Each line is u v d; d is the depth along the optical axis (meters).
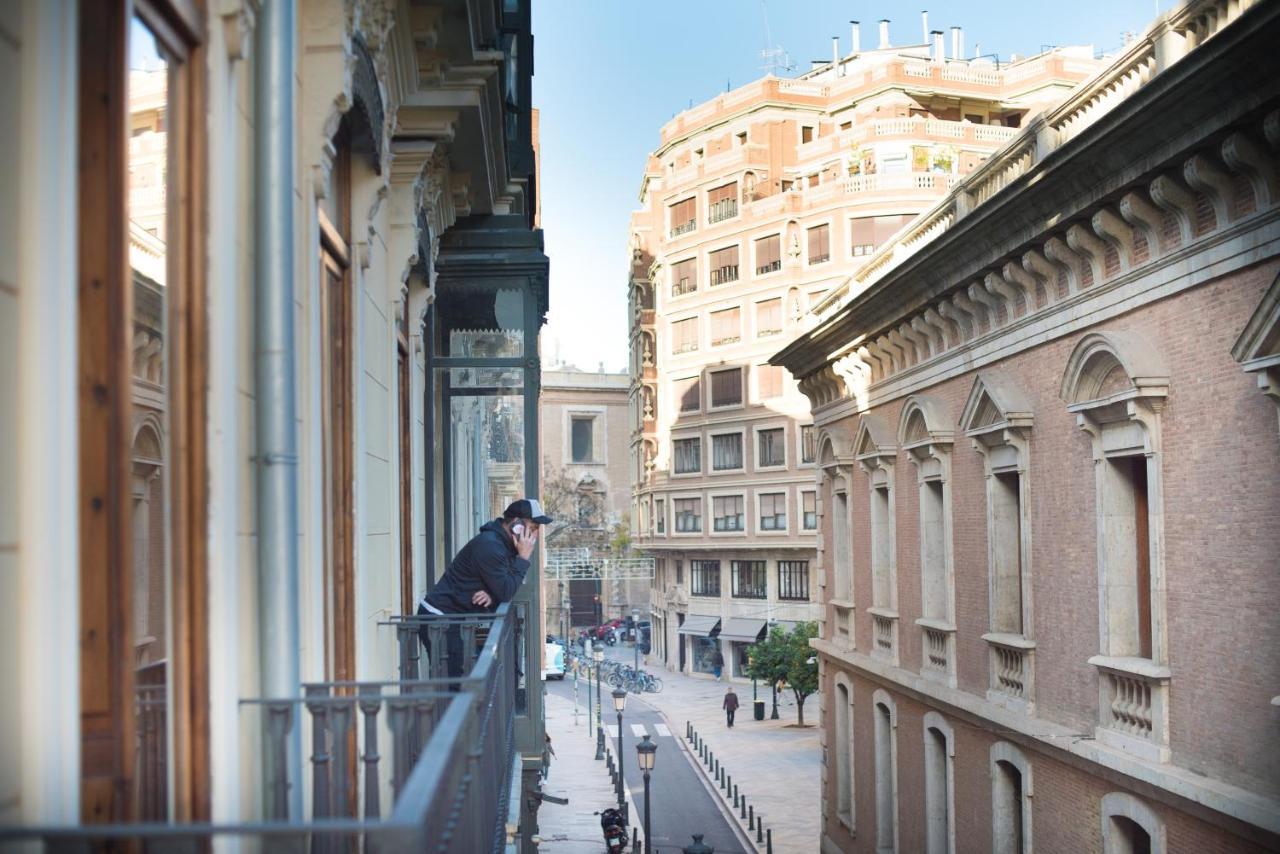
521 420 13.55
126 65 3.37
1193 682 12.86
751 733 53.47
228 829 2.69
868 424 24.33
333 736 4.75
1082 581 15.46
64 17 2.91
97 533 3.26
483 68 9.54
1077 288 15.51
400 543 10.47
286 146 4.79
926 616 21.44
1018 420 17.00
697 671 73.69
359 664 7.12
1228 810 11.59
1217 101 11.23
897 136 61.03
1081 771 15.32
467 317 13.73
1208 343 12.48
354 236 7.47
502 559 9.73
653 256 73.88
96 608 3.26
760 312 65.50
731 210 67.44
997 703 17.94
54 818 2.76
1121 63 14.45
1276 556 11.30
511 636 11.27
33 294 2.77
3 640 2.62
